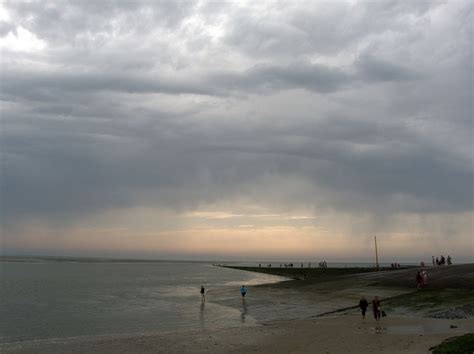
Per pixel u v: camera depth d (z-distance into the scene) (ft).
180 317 135.33
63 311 151.74
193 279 371.15
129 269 640.58
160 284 298.56
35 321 129.59
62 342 93.86
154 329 114.11
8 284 284.82
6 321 129.49
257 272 539.29
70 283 301.63
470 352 60.54
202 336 97.60
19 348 88.02
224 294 205.77
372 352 71.82
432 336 81.97
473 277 144.05
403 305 124.16
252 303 165.78
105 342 92.84
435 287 139.95
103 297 201.46
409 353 67.56
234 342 89.92
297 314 133.08
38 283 298.56
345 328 98.32
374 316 106.93
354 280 204.13
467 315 102.42
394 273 201.77
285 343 86.43
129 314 143.02
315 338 89.25
